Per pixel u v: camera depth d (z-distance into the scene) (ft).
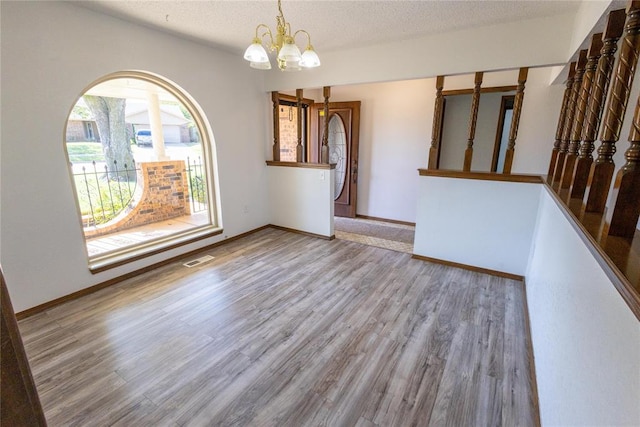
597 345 3.19
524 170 12.91
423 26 9.46
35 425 1.46
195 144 19.25
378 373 6.15
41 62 7.62
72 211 8.63
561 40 8.52
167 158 16.70
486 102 15.19
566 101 8.78
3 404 1.32
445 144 16.22
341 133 17.79
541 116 12.26
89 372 6.14
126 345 6.94
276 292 9.33
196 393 5.68
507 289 9.48
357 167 17.70
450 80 14.16
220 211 13.23
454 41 9.99
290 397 5.59
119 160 15.25
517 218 9.75
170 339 7.16
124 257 10.02
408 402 5.48
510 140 9.73
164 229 14.93
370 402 5.48
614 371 2.68
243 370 6.23
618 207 3.51
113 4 7.94
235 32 10.04
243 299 8.92
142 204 15.43
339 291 9.39
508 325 7.67
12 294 7.73
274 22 9.09
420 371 6.19
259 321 7.87
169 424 5.07
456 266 11.09
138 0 7.67
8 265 7.61
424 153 15.85
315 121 18.21
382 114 16.51
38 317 7.96
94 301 8.75
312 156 18.76
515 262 10.03
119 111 15.12
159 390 5.73
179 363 6.41
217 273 10.61
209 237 12.80
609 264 2.88
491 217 10.16
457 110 15.66
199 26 9.51
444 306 8.54
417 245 11.75
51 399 5.52
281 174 15.03
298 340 7.14
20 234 7.72
